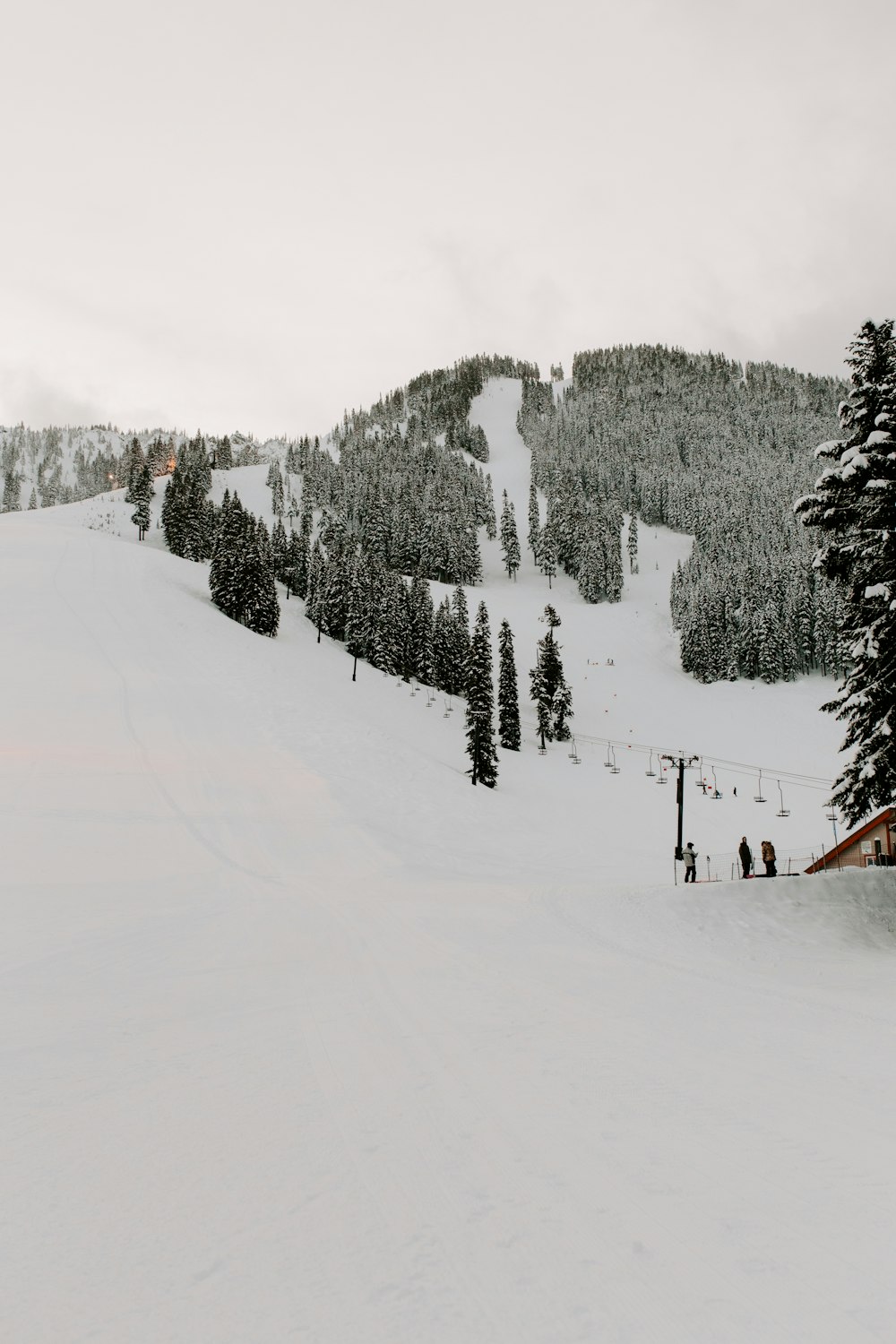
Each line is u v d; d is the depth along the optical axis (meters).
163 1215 3.94
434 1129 5.10
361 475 197.38
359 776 37.78
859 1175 4.39
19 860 17.25
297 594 115.31
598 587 144.62
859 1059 6.77
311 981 9.91
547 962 11.47
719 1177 4.37
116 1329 2.99
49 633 50.75
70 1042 7.18
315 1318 3.06
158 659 50.94
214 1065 6.47
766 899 16.33
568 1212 3.96
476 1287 3.29
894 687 14.91
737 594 120.56
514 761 67.19
